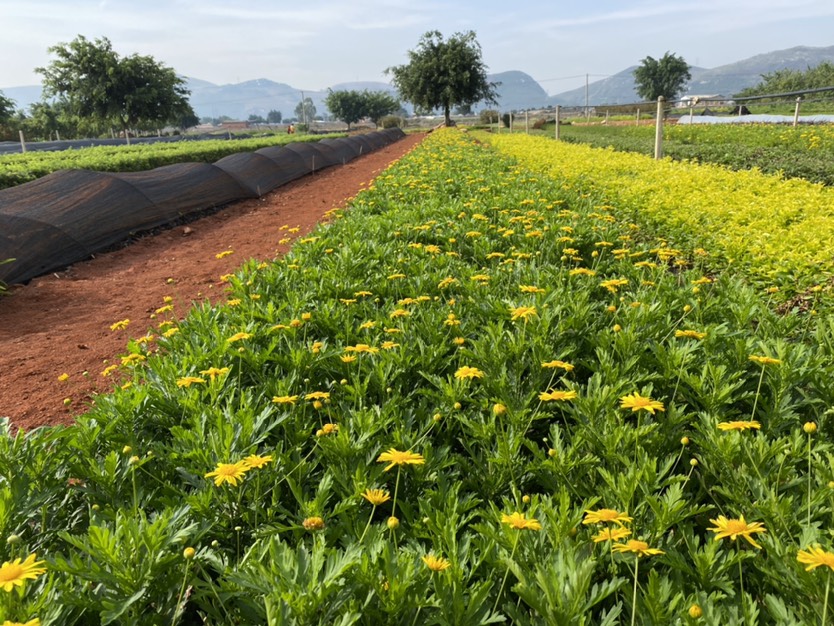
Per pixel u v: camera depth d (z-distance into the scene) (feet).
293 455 8.57
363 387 10.28
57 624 5.75
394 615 5.68
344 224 25.57
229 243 33.30
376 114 319.68
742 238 19.48
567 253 19.61
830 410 9.09
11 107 175.32
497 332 12.16
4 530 6.79
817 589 5.64
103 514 7.13
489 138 117.29
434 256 19.75
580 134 107.96
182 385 9.97
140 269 28.14
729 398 9.58
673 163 46.47
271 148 65.72
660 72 272.72
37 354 17.28
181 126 324.60
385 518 7.89
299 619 5.32
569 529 6.49
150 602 6.15
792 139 66.39
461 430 9.95
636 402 8.09
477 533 7.50
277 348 12.64
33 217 29.09
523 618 5.79
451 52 184.44
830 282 15.81
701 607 5.58
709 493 7.93
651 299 14.67
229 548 7.33
